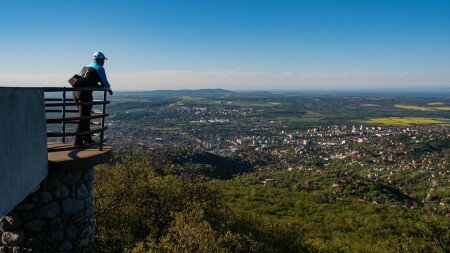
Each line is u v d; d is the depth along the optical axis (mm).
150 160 18062
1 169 3992
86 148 6848
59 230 5863
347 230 42062
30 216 5609
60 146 6781
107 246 13727
